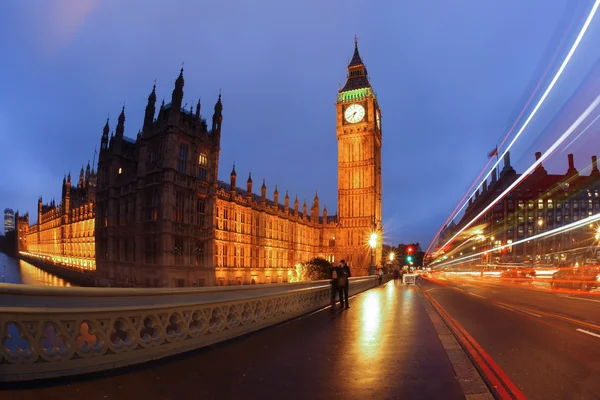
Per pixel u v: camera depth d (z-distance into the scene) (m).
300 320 15.05
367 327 13.32
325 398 6.30
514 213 157.25
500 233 160.25
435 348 9.98
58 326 6.78
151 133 54.56
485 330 12.68
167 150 50.72
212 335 10.52
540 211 153.88
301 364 8.40
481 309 18.80
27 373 6.37
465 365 8.29
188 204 53.25
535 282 50.03
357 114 105.25
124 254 59.00
